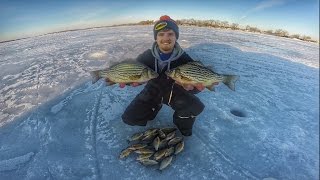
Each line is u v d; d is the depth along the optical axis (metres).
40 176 1.49
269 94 2.35
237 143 1.74
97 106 2.08
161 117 1.93
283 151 1.70
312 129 1.91
